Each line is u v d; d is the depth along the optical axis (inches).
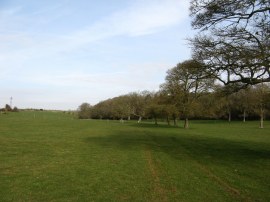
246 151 1200.2
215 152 1171.3
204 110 2940.5
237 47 889.5
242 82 959.6
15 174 739.4
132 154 1109.7
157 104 3430.1
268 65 840.3
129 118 5634.8
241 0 880.3
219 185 639.8
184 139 1750.7
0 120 3619.6
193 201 526.9
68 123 3553.2
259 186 631.2
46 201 527.8
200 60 968.9
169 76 3174.2
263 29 860.0
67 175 736.3
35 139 1595.7
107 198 546.3
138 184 649.0
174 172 778.8
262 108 3080.7
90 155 1076.5
